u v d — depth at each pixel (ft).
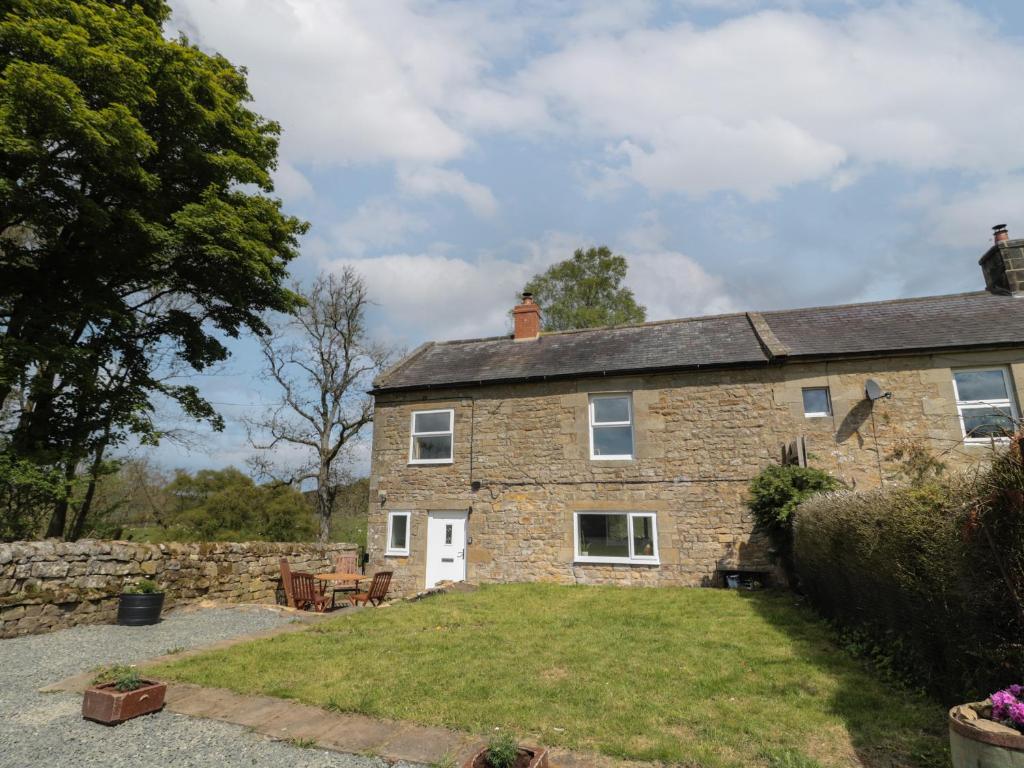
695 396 44.04
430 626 28.25
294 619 33.09
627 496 43.91
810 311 50.44
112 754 13.83
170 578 35.58
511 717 15.55
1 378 36.91
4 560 27.14
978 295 46.73
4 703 17.62
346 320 87.66
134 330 49.14
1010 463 12.53
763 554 40.04
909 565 16.84
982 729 10.16
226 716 16.19
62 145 38.29
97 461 45.96
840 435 40.50
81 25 37.78
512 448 47.60
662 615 29.86
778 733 14.32
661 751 13.21
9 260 41.83
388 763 13.24
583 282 108.99
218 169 46.37
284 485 83.30
